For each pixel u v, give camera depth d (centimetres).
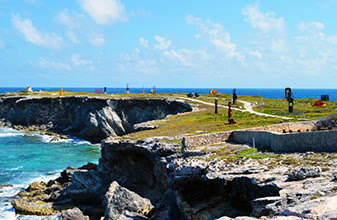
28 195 4266
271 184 1641
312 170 1603
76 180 4331
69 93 12725
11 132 10200
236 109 7362
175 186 2516
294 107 7175
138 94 11806
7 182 4822
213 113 6875
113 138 4950
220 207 2217
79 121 9919
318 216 1071
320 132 2234
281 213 1228
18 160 6303
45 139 9100
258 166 2069
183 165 2544
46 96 11506
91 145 8300
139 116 9444
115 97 10056
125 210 2923
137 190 4353
